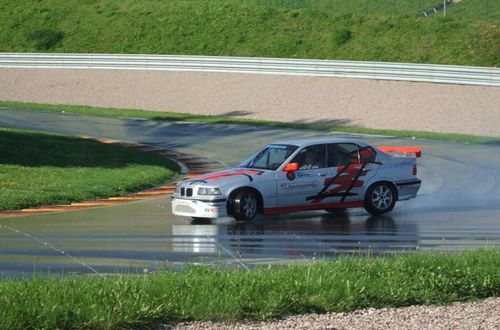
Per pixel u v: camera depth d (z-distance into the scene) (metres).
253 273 14.87
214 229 24.11
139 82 75.69
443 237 22.03
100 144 49.88
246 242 21.58
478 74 63.84
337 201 26.64
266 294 13.29
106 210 29.11
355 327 11.95
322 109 64.19
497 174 37.44
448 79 65.00
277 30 84.50
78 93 75.06
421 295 13.69
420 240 21.56
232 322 12.27
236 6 91.25
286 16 87.12
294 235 22.77
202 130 59.38
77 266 18.03
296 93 68.12
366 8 91.19
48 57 81.81
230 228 24.31
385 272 14.92
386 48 76.88
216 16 89.44
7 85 78.44
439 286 13.95
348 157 26.92
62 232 23.56
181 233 23.31
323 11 87.12
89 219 26.62
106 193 33.28
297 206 26.17
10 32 92.81
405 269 15.05
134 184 35.72
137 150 49.06
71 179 37.22
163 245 21.14
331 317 12.61
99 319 11.72
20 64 82.81
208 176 26.09
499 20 80.62
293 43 81.25
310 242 21.48
